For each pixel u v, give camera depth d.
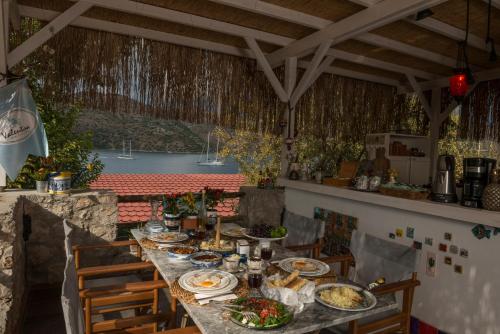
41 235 3.38
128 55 4.24
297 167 4.81
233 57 4.91
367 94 6.33
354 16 3.61
